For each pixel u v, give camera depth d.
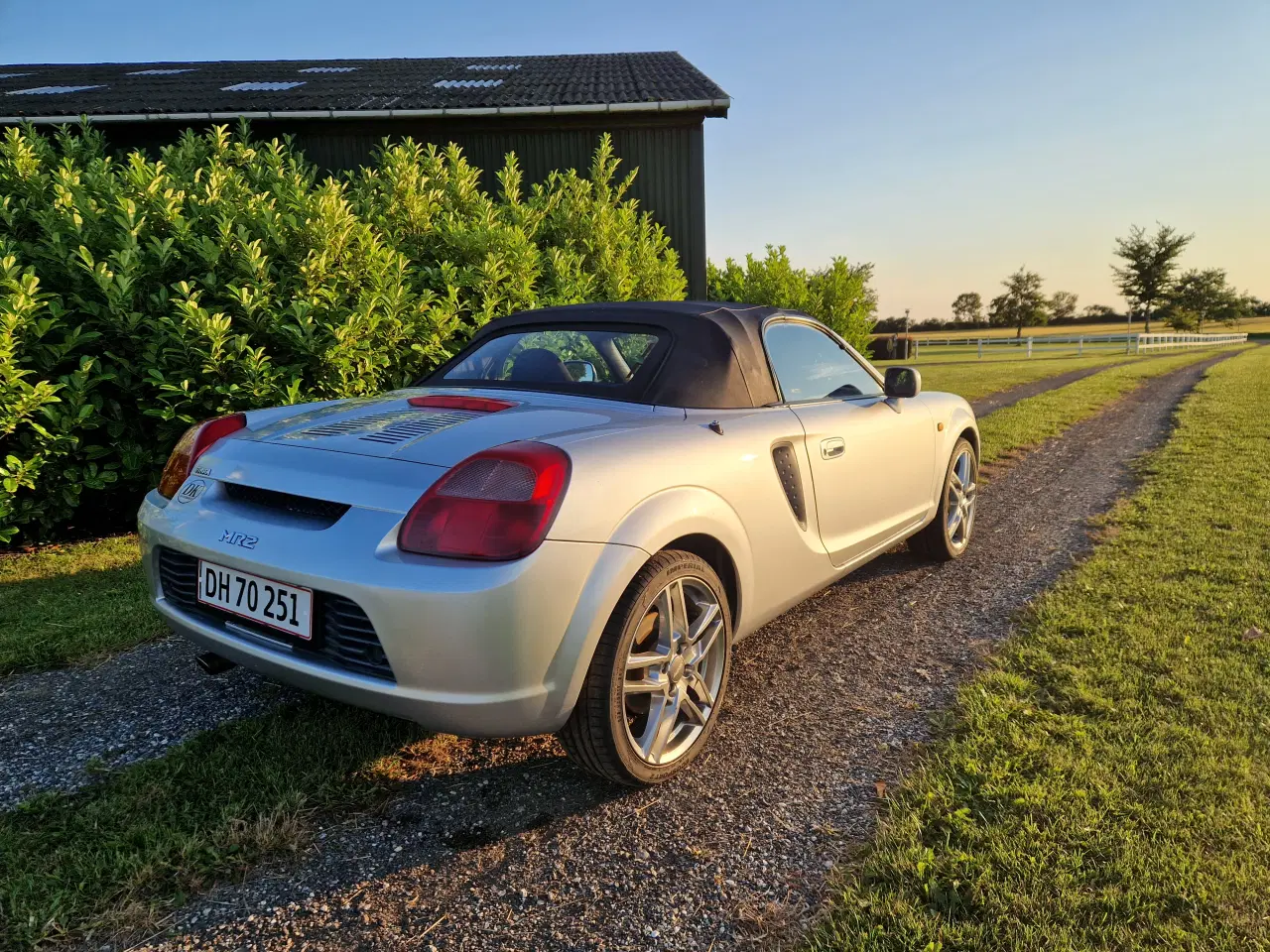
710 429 2.39
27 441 4.59
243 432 2.38
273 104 10.39
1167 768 2.11
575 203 8.12
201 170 6.45
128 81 12.70
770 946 1.60
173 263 5.20
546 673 1.83
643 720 2.24
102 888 1.75
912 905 1.66
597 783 2.20
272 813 2.00
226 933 1.64
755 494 2.44
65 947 1.59
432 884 1.79
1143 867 1.73
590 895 1.75
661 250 9.53
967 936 1.57
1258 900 1.63
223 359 4.95
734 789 2.15
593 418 2.24
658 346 2.64
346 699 1.87
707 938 1.62
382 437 2.11
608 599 1.90
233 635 2.08
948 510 4.12
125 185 5.64
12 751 2.35
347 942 1.62
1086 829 1.86
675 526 2.08
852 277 15.64
